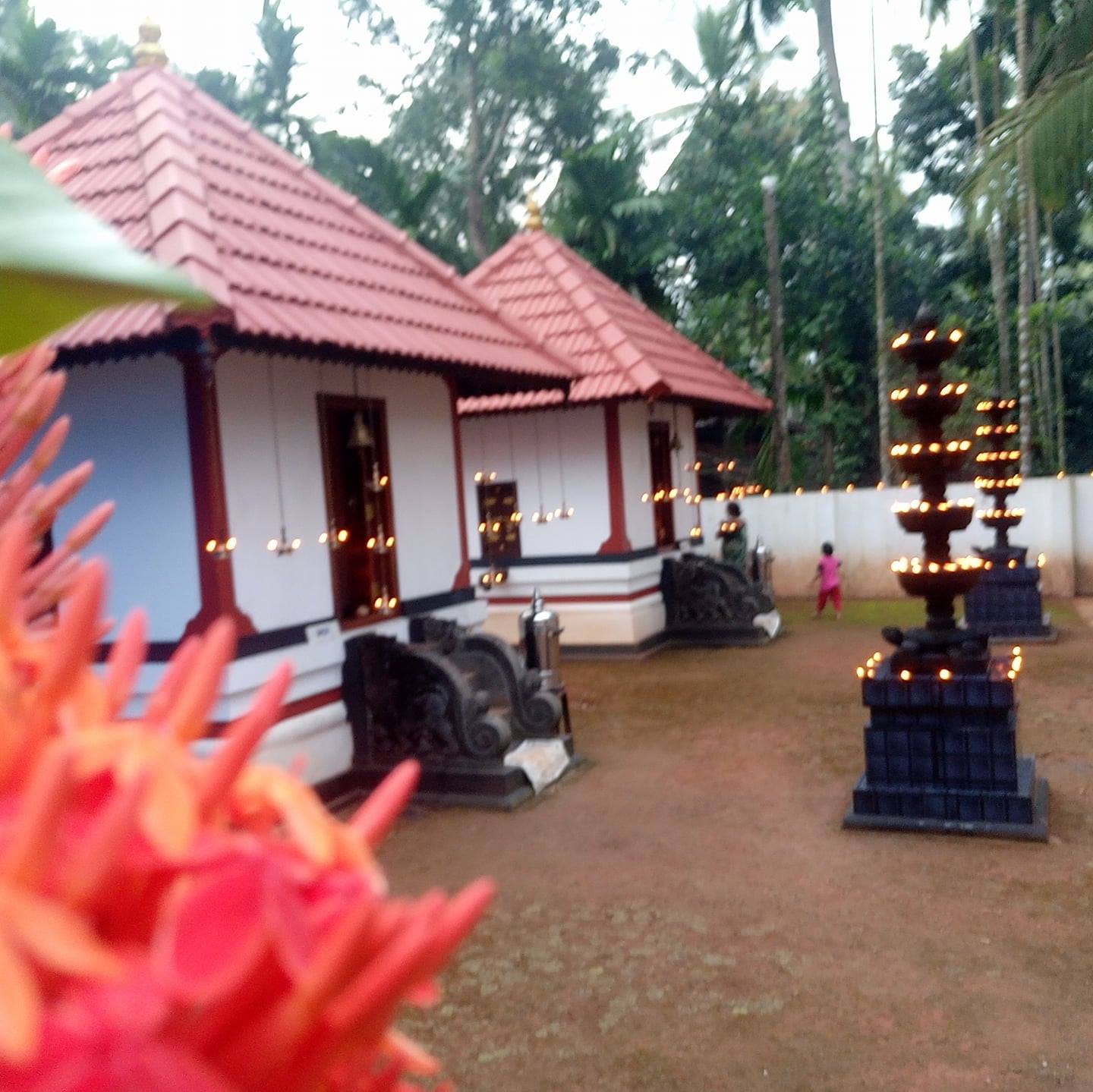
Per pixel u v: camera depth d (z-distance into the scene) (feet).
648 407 43.16
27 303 1.25
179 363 19.74
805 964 14.80
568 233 62.69
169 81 25.77
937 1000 13.61
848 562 53.98
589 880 18.38
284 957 1.07
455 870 19.25
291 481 22.00
